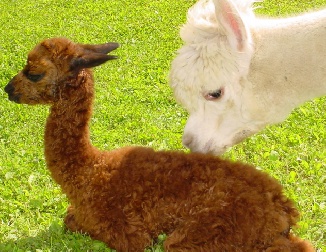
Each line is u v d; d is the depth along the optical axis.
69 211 1.70
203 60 1.50
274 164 1.91
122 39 3.38
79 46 1.63
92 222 1.60
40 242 1.62
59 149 1.62
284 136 2.07
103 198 1.59
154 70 2.73
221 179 1.53
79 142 1.62
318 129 2.10
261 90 1.53
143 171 1.58
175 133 2.14
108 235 1.59
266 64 1.51
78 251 1.57
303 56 1.50
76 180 1.61
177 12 3.94
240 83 1.52
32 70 1.60
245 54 1.49
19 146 2.08
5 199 1.81
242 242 1.49
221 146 1.61
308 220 1.66
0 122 2.24
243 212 1.48
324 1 3.85
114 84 2.60
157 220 1.56
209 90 1.52
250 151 2.01
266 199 1.51
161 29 3.55
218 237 1.49
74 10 4.20
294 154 1.96
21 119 2.26
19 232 1.68
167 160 1.60
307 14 1.57
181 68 1.52
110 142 2.09
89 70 1.63
